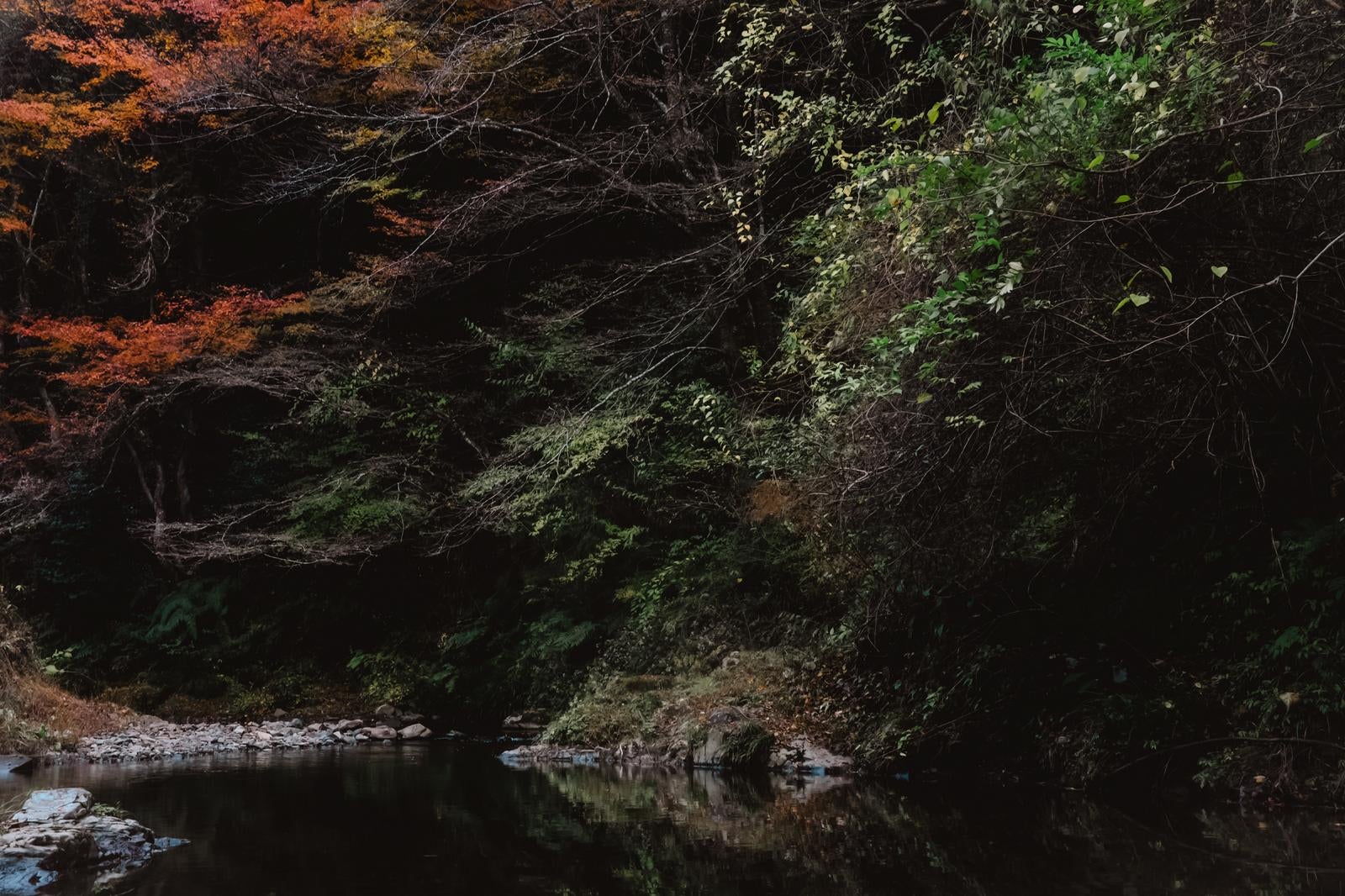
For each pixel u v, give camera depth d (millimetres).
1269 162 4043
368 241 16172
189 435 15883
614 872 3881
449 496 13047
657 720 8422
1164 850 3898
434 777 7184
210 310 12922
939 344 4699
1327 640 5055
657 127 10047
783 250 9273
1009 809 5039
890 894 3373
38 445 14680
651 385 10320
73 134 14180
